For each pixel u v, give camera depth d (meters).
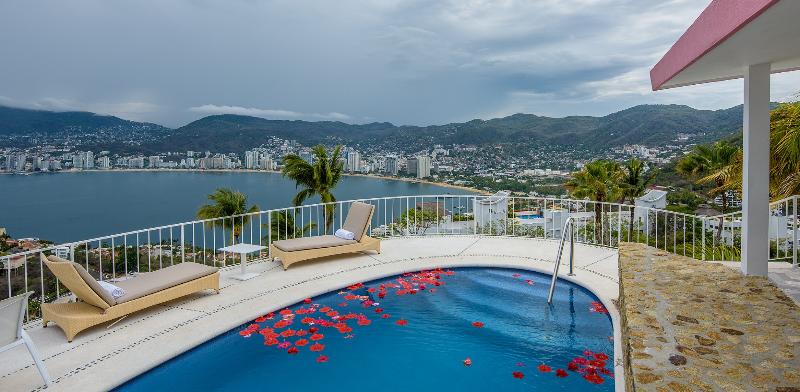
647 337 2.92
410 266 7.33
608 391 3.84
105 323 4.96
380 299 6.12
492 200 9.89
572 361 4.41
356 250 7.70
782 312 3.36
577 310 5.70
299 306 5.78
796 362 2.54
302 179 25.12
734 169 11.60
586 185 27.66
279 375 4.19
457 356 4.57
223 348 4.65
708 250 9.58
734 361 2.56
